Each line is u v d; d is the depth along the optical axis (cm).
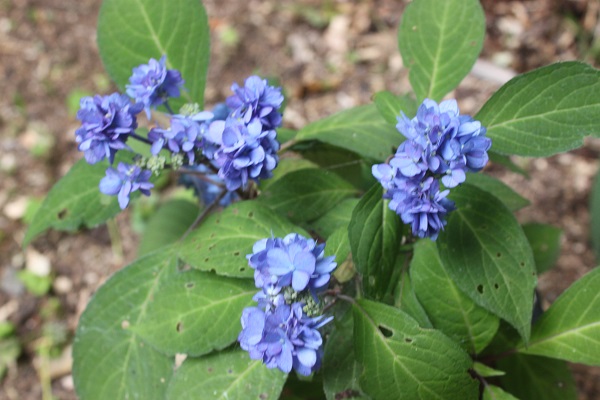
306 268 37
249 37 128
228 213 48
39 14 132
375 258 43
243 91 42
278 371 44
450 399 42
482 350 51
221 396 44
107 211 51
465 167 39
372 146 53
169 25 54
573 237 103
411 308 48
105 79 123
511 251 46
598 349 47
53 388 99
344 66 124
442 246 46
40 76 125
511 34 123
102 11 54
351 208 50
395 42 127
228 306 46
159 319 46
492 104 45
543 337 49
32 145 117
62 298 106
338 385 45
